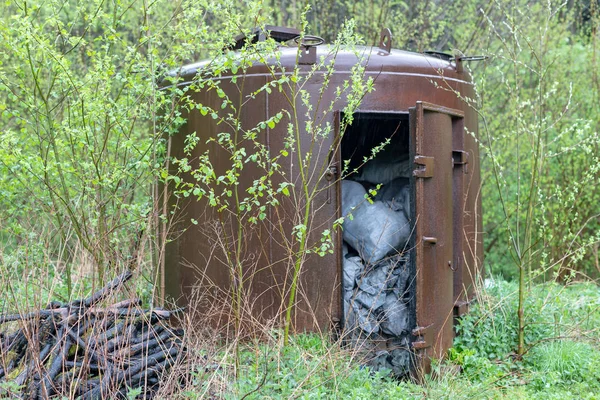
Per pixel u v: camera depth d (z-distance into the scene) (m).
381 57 6.59
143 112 6.74
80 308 4.95
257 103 6.45
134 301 5.29
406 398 5.18
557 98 11.30
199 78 6.30
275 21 12.52
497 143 11.45
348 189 7.12
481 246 7.49
